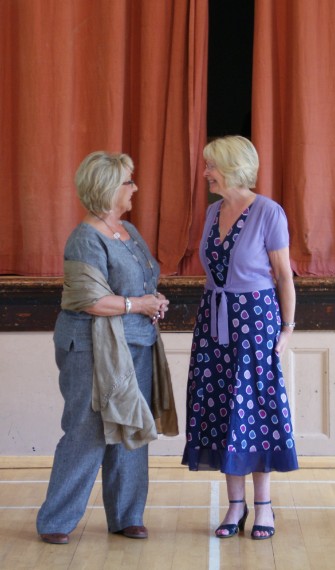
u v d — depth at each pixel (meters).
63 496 3.66
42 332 4.94
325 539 3.70
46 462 4.93
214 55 5.37
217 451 3.68
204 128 5.00
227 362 3.64
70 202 4.97
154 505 4.22
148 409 3.55
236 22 5.36
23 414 4.97
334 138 4.93
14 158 5.04
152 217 4.99
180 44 4.91
